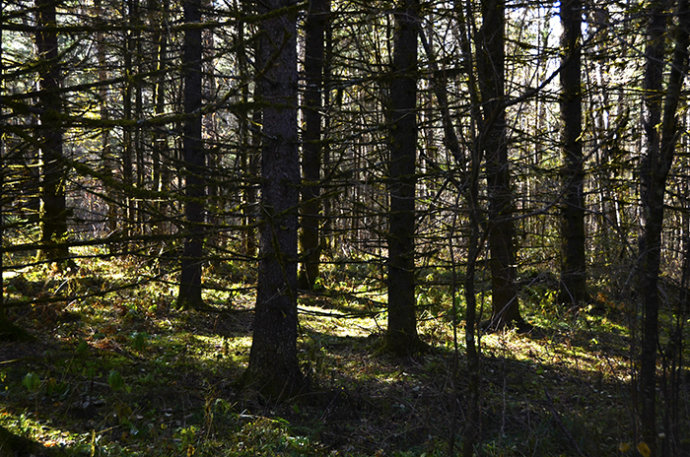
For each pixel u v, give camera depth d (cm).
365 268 1392
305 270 1332
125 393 607
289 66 630
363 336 1002
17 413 528
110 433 528
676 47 349
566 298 1129
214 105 404
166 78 1016
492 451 555
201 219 1001
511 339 955
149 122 369
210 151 798
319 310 1194
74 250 1304
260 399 639
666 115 359
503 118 510
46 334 759
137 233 1188
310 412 640
